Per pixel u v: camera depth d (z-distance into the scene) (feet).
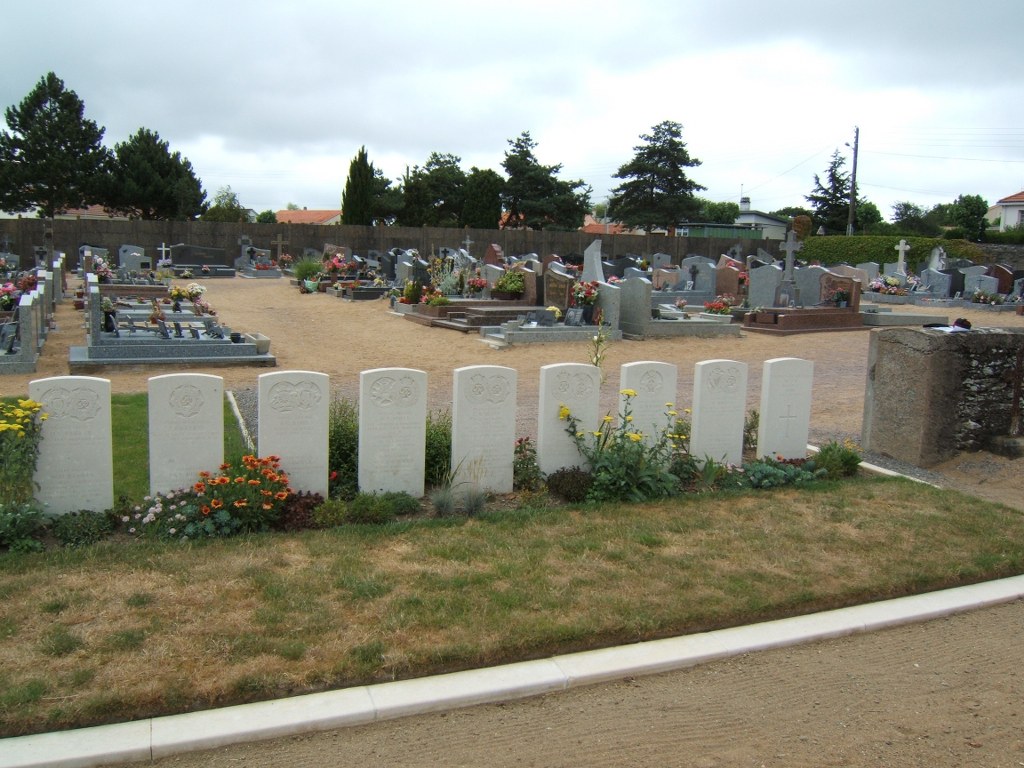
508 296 83.35
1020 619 20.39
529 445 30.22
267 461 24.18
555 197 206.80
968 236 197.06
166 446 24.34
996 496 30.63
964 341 33.96
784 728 15.34
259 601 18.78
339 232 152.66
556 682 16.40
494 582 20.31
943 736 15.19
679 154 212.43
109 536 22.79
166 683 15.33
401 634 17.48
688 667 17.52
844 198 237.25
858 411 46.14
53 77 181.06
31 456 22.31
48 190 175.11
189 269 127.34
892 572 21.99
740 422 31.35
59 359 55.21
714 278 110.32
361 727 14.96
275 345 65.46
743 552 23.03
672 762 14.16
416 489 26.96
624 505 26.71
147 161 187.83
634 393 28.68
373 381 25.77
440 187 216.74
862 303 109.19
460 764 13.94
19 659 15.98
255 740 14.39
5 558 20.68
